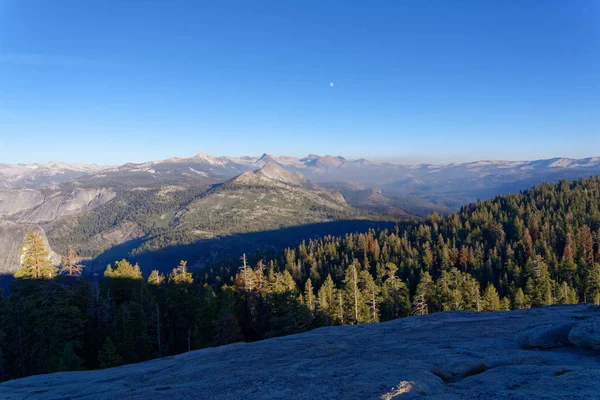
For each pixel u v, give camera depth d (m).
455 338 19.06
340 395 10.89
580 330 14.16
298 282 89.25
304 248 120.31
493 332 19.72
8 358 38.84
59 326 37.66
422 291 63.78
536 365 12.40
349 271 63.66
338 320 58.69
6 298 39.72
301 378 13.60
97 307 46.69
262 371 15.82
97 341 44.31
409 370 12.62
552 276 74.12
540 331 15.90
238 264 134.25
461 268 85.00
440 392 10.66
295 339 25.28
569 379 9.80
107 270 63.72
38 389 18.39
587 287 67.75
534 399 8.62
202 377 16.67
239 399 12.16
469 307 59.47
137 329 45.59
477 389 10.34
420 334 21.38
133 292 55.81
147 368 21.61
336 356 17.95
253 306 59.53
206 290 59.66
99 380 19.41
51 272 40.09
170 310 56.12
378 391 10.58
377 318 60.00
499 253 89.81
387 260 93.38
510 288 69.00
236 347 24.59
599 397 8.11
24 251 39.06
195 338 47.69
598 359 12.63
